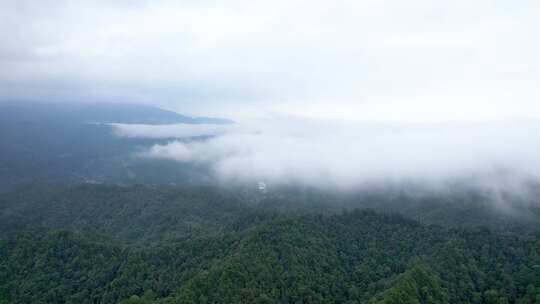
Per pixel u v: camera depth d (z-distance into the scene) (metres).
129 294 111.31
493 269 116.12
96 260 128.88
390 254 130.38
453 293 103.94
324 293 106.56
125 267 123.00
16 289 116.75
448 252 120.62
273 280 106.38
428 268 111.00
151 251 132.88
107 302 109.62
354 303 103.44
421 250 131.50
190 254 131.00
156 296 107.88
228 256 119.00
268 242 123.38
